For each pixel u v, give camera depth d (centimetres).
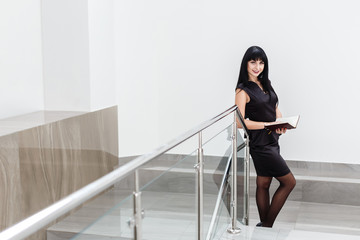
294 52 588
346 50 577
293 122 460
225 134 359
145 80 603
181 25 607
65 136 435
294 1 581
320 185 550
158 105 623
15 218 358
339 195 548
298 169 594
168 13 608
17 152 359
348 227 486
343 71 580
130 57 584
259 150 480
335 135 590
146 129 611
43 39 497
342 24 574
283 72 594
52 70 499
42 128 395
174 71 615
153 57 610
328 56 581
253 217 523
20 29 462
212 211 328
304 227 490
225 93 609
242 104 475
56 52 496
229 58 604
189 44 609
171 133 624
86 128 476
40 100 500
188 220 271
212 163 325
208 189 317
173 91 618
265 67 480
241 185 430
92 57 495
